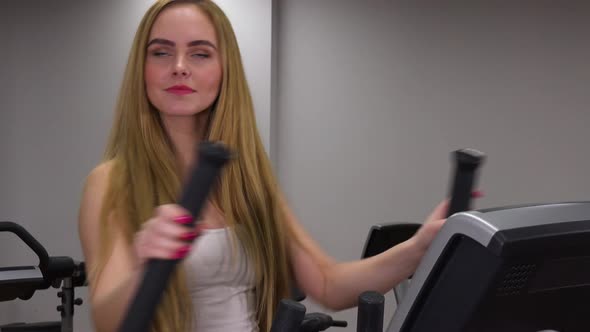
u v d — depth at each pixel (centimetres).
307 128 443
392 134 433
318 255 156
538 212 79
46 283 300
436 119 427
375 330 94
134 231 134
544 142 413
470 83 422
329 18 438
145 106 143
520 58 414
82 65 445
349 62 436
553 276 80
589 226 79
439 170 428
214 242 141
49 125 449
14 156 452
